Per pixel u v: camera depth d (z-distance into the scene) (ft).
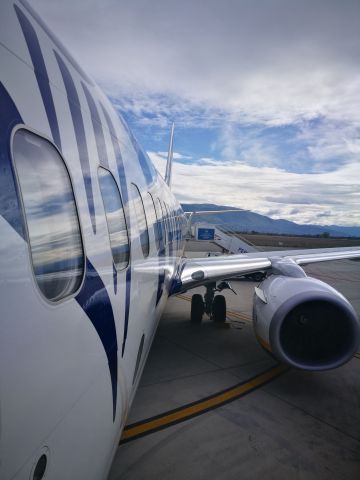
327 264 104.01
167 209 24.07
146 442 15.11
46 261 5.84
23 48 6.18
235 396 19.62
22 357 4.84
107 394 8.20
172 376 21.94
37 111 6.09
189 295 47.42
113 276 8.89
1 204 4.73
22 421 4.82
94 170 8.39
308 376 22.41
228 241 80.12
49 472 5.57
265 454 14.62
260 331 19.86
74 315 6.54
